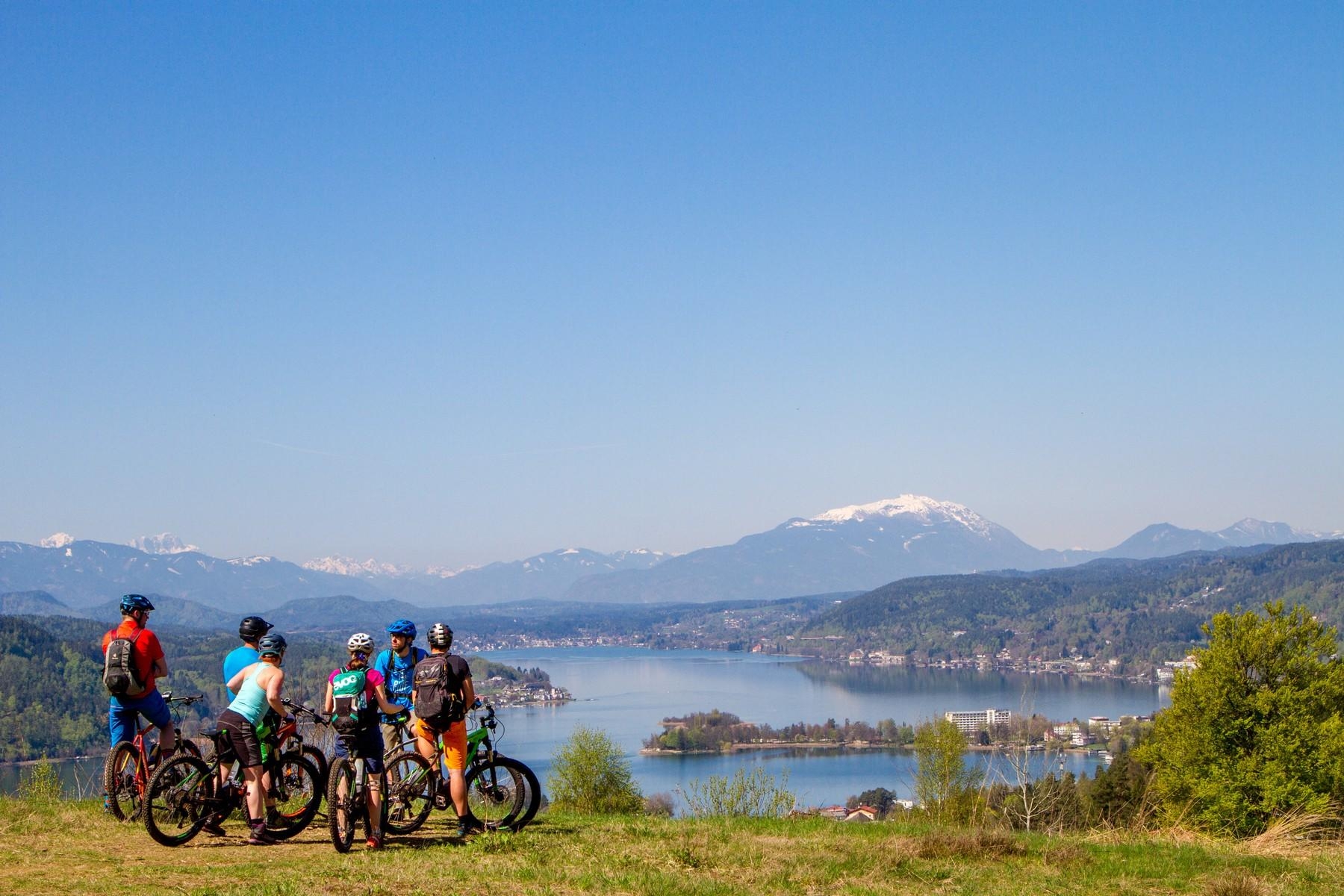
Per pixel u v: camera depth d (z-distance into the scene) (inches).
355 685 472.7
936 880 482.0
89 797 593.0
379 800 475.2
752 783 823.1
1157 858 551.2
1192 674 1180.5
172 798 471.2
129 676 510.0
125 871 415.2
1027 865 529.3
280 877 408.8
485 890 404.8
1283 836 655.1
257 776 475.2
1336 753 1063.0
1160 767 1205.7
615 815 646.5
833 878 467.8
